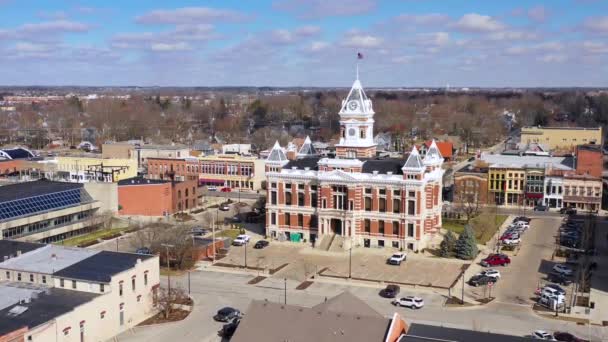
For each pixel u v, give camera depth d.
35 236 169.62
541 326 118.75
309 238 181.62
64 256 125.12
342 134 198.75
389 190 172.38
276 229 185.00
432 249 172.38
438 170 184.38
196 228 189.75
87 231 187.75
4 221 162.75
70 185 195.50
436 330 92.62
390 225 173.25
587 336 114.25
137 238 169.00
